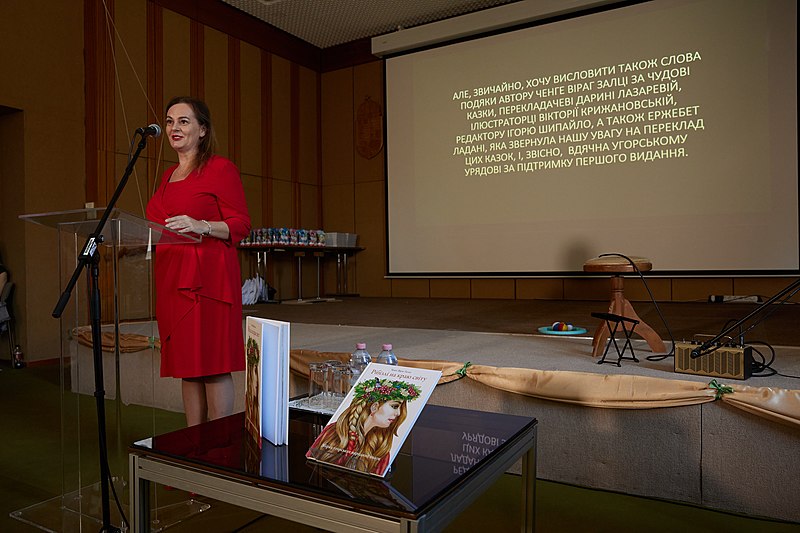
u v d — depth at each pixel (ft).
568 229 21.11
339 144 26.07
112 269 5.98
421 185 23.88
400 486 3.40
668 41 19.39
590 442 7.38
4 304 15.60
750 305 17.44
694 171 19.12
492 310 17.71
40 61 16.25
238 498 3.67
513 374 7.84
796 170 17.80
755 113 18.28
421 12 22.86
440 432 4.40
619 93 20.16
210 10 21.15
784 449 6.35
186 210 6.43
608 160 20.39
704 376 7.20
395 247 24.53
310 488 3.40
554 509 6.68
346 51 25.70
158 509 6.55
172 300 6.43
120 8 18.19
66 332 6.31
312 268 25.75
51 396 12.45
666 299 19.84
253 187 23.07
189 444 4.24
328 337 11.76
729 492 6.63
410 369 4.09
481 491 3.79
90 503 6.11
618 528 6.18
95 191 17.48
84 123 17.31
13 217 16.24
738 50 18.44
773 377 7.09
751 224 18.40
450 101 23.16
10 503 6.93
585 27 20.63
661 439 6.97
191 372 6.40
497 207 22.38
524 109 21.77
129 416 6.16
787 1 17.80
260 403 4.32
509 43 21.93
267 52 23.65
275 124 24.03
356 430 3.90
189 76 20.34
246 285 21.29
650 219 19.79
